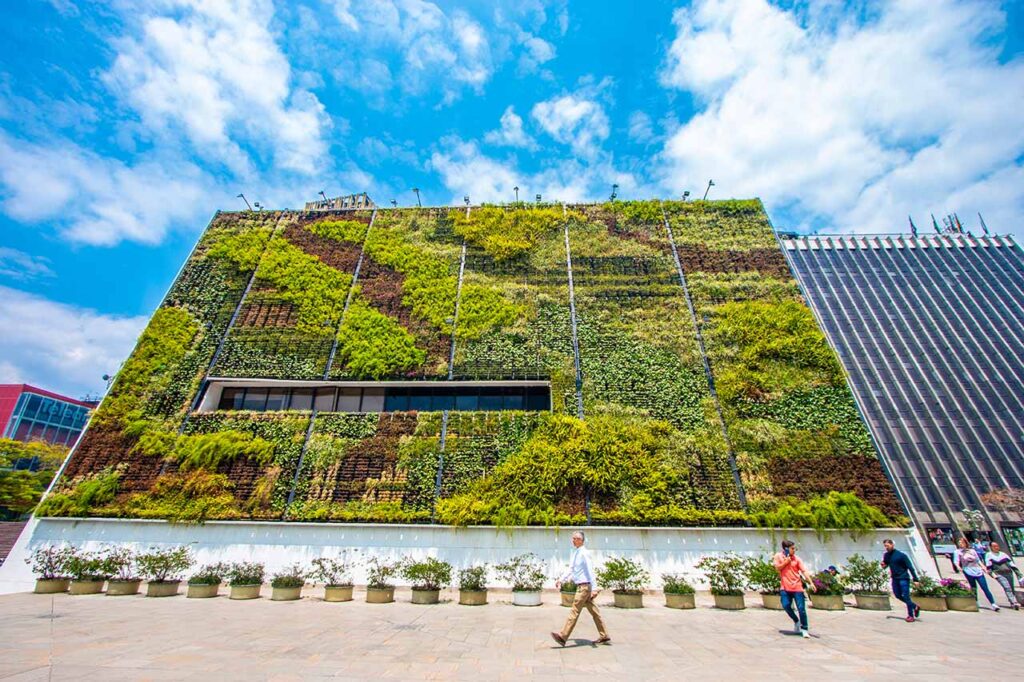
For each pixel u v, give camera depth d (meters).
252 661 8.09
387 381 24.08
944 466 39.56
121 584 17.00
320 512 19.94
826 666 8.09
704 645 9.87
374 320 25.75
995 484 38.25
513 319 25.62
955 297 50.44
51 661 7.90
